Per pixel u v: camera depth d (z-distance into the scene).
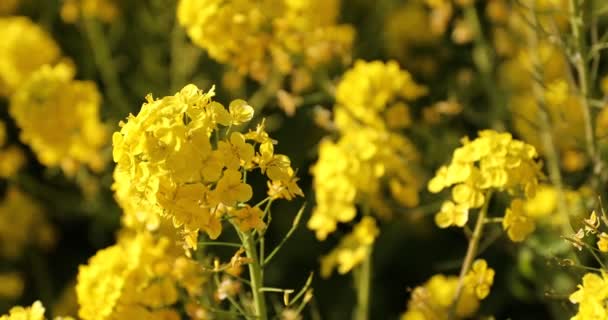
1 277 6.80
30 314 3.81
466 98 6.61
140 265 3.99
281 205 6.63
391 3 7.31
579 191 4.93
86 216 7.20
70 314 6.27
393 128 5.52
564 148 5.88
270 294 5.24
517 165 3.75
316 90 6.76
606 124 5.71
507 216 3.78
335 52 5.66
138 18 7.47
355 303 6.32
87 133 6.35
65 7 7.02
